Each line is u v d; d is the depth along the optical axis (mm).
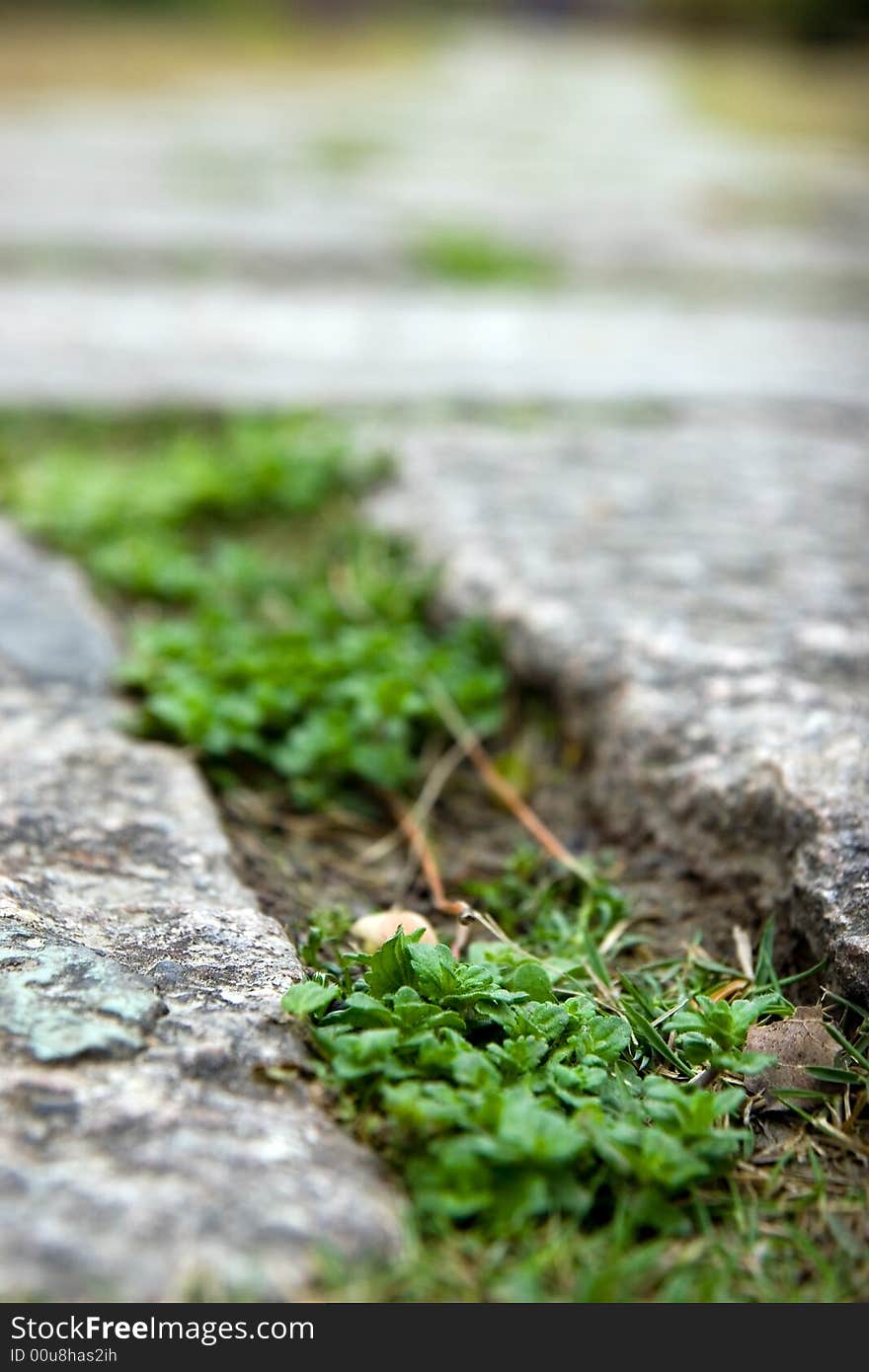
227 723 799
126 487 1112
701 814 735
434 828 784
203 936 652
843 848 679
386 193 2805
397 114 4793
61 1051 585
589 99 5996
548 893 728
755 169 3535
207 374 1458
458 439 1252
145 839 710
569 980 664
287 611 936
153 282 1928
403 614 921
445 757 822
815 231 2645
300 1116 580
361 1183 562
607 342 1714
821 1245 575
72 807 722
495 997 615
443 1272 547
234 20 9039
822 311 1972
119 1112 569
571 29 14195
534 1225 562
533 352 1631
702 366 1592
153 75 5727
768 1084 624
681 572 909
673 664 806
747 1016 620
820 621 847
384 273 2076
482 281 2059
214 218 2352
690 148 4059
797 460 1209
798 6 8188
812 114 5223
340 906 717
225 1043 600
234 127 4023
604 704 805
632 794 765
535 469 1159
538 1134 565
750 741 743
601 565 920
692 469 1168
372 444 1242
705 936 706
